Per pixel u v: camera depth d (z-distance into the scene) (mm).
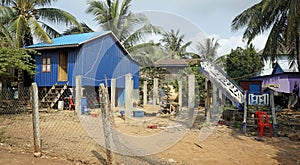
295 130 9430
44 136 7496
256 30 16969
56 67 17094
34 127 5324
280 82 21844
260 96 10117
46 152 5570
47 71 17406
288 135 8406
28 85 18766
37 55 17672
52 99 15734
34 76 17734
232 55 24844
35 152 5316
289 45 15695
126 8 21109
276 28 15789
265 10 15055
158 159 5371
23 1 18766
